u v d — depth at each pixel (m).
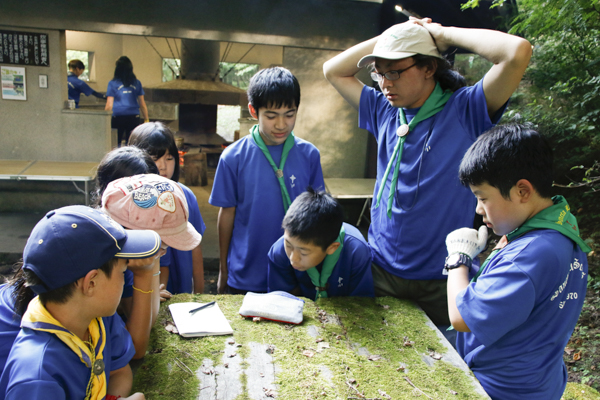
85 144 5.69
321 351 1.47
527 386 1.32
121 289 1.09
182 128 9.12
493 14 4.65
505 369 1.35
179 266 2.15
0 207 5.61
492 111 1.74
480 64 6.04
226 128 14.41
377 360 1.45
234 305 1.76
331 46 5.34
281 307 1.68
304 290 2.07
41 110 5.52
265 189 2.31
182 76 8.80
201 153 7.27
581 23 3.82
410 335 1.60
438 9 4.80
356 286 1.92
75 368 1.04
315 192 1.81
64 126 5.61
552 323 1.27
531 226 1.26
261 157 2.31
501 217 1.28
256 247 2.35
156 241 1.15
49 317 1.03
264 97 2.05
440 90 1.82
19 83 5.40
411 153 1.83
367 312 1.75
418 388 1.31
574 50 4.40
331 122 5.64
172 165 2.23
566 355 3.07
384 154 2.04
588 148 4.45
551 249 1.21
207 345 1.48
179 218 1.46
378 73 1.78
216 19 5.12
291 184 2.34
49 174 4.86
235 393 1.26
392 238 1.91
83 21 5.06
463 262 1.42
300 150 2.40
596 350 3.06
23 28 5.20
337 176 5.81
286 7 5.18
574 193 4.65
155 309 1.54
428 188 1.79
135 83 6.93
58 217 1.00
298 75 5.45
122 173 1.65
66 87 5.61
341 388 1.29
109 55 10.51
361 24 5.31
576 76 4.30
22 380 0.93
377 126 2.11
